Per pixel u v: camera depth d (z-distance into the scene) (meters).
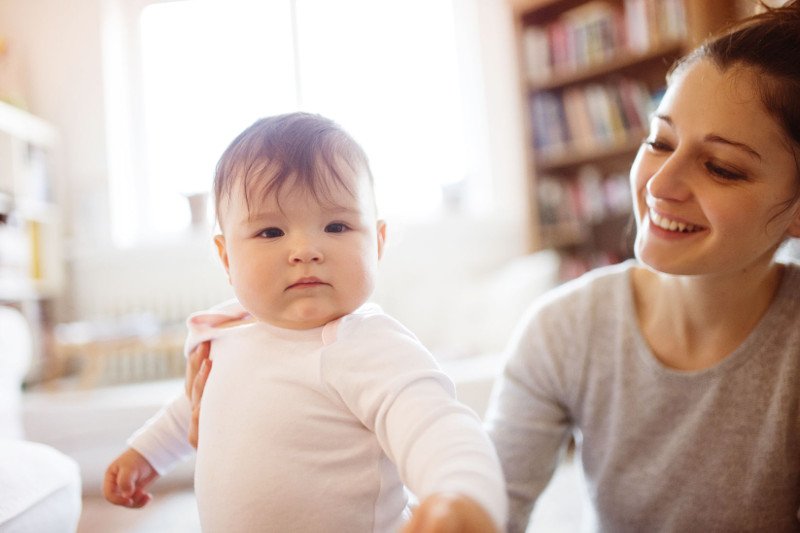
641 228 0.70
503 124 3.61
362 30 3.72
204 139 3.77
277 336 0.61
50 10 3.64
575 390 0.81
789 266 0.75
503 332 2.55
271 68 3.72
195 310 3.47
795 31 0.62
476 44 3.71
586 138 3.10
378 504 0.56
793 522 0.70
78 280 3.54
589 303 0.83
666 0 2.81
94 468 1.92
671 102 0.66
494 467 0.45
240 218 0.60
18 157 3.18
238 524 0.55
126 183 3.73
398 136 3.71
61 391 2.55
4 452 0.75
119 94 3.73
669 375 0.74
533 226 3.20
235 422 0.58
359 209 0.62
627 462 0.77
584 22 3.08
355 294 0.60
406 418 0.50
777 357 0.70
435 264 3.50
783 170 0.62
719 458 0.71
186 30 3.78
